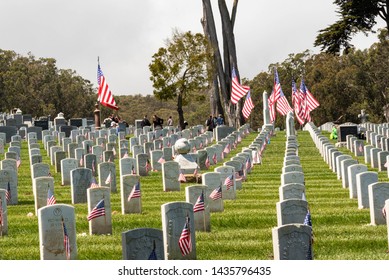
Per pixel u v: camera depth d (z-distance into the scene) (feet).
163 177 171.53
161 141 249.75
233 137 279.90
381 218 124.88
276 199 158.61
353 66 611.06
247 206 148.25
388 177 189.67
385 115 595.88
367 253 107.04
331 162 217.97
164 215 104.12
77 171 154.71
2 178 154.71
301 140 316.19
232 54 400.47
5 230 123.44
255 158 230.27
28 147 272.92
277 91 316.40
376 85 599.98
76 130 305.73
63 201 158.51
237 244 112.57
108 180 168.76
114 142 266.77
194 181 182.91
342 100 601.62
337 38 343.87
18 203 157.28
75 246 105.40
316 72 628.69
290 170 166.61
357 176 142.31
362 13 340.18
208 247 111.24
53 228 104.06
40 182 141.79
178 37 390.83
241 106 395.55
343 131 294.46
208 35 396.78
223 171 157.58
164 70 390.42
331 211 138.92
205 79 393.70
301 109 371.35
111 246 112.47
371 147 225.76
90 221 121.49
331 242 112.88
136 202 140.56
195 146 260.62
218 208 140.46
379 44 603.26
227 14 402.93
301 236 93.20
